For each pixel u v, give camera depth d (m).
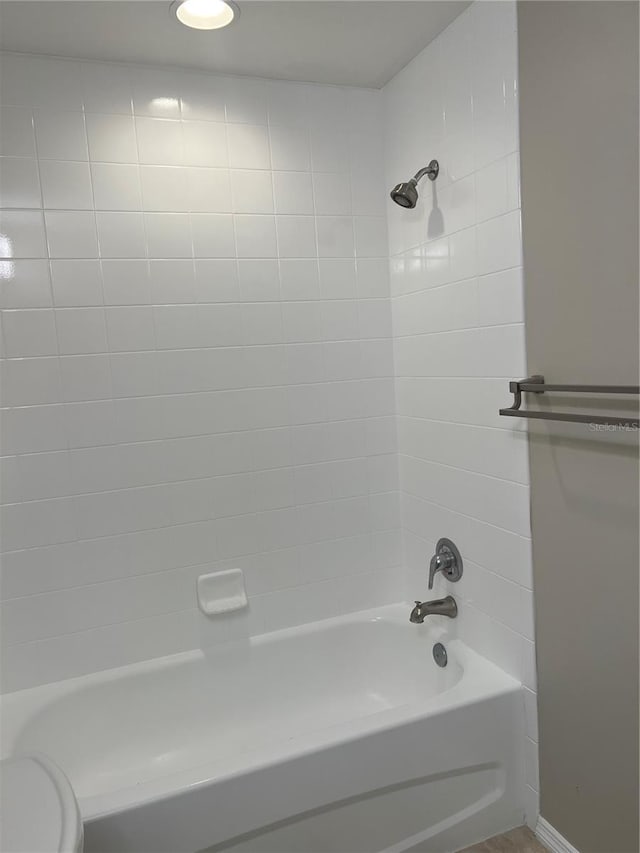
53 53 1.93
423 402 2.24
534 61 1.58
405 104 2.17
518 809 1.91
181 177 2.09
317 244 2.28
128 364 2.08
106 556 2.10
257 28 1.84
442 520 2.21
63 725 2.02
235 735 2.24
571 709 1.69
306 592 2.37
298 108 2.22
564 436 1.62
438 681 2.21
